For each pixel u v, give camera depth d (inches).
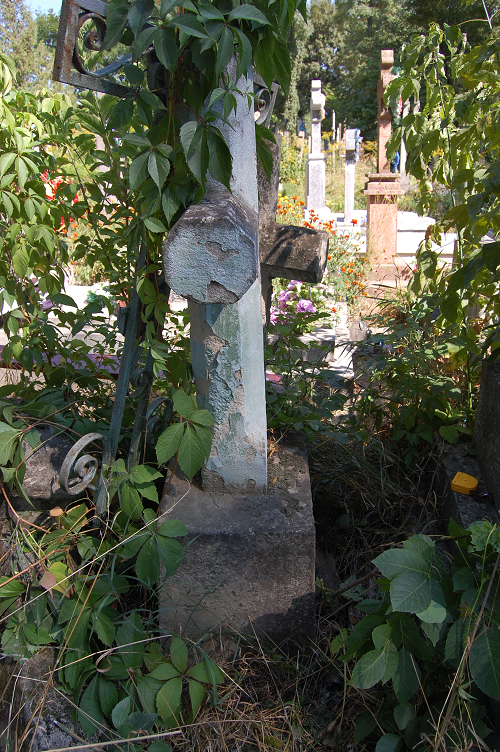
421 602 54.1
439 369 116.5
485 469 90.2
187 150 55.6
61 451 76.6
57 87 828.6
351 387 120.6
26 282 91.1
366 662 55.6
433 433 104.8
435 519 94.1
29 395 89.4
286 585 71.1
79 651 62.6
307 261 83.7
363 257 275.6
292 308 195.9
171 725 59.5
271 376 133.0
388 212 288.0
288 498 75.0
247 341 68.3
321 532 94.8
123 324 71.7
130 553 65.6
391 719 61.8
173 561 64.2
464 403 109.8
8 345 87.8
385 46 1042.7
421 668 63.9
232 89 56.1
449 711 52.7
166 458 64.4
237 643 70.1
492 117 96.7
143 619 71.8
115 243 93.0
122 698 63.0
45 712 60.9
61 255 93.4
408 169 124.7
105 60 78.0
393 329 115.7
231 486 74.7
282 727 65.3
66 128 86.4
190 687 60.2
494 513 82.7
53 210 87.7
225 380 69.3
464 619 55.3
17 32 837.2
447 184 120.2
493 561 59.1
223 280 57.1
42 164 86.0
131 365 69.9
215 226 55.1
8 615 66.2
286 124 1034.1
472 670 52.6
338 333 184.1
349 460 100.7
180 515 71.7
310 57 1347.2
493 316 101.5
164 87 63.7
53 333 90.0
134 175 57.9
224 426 71.7
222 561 70.1
